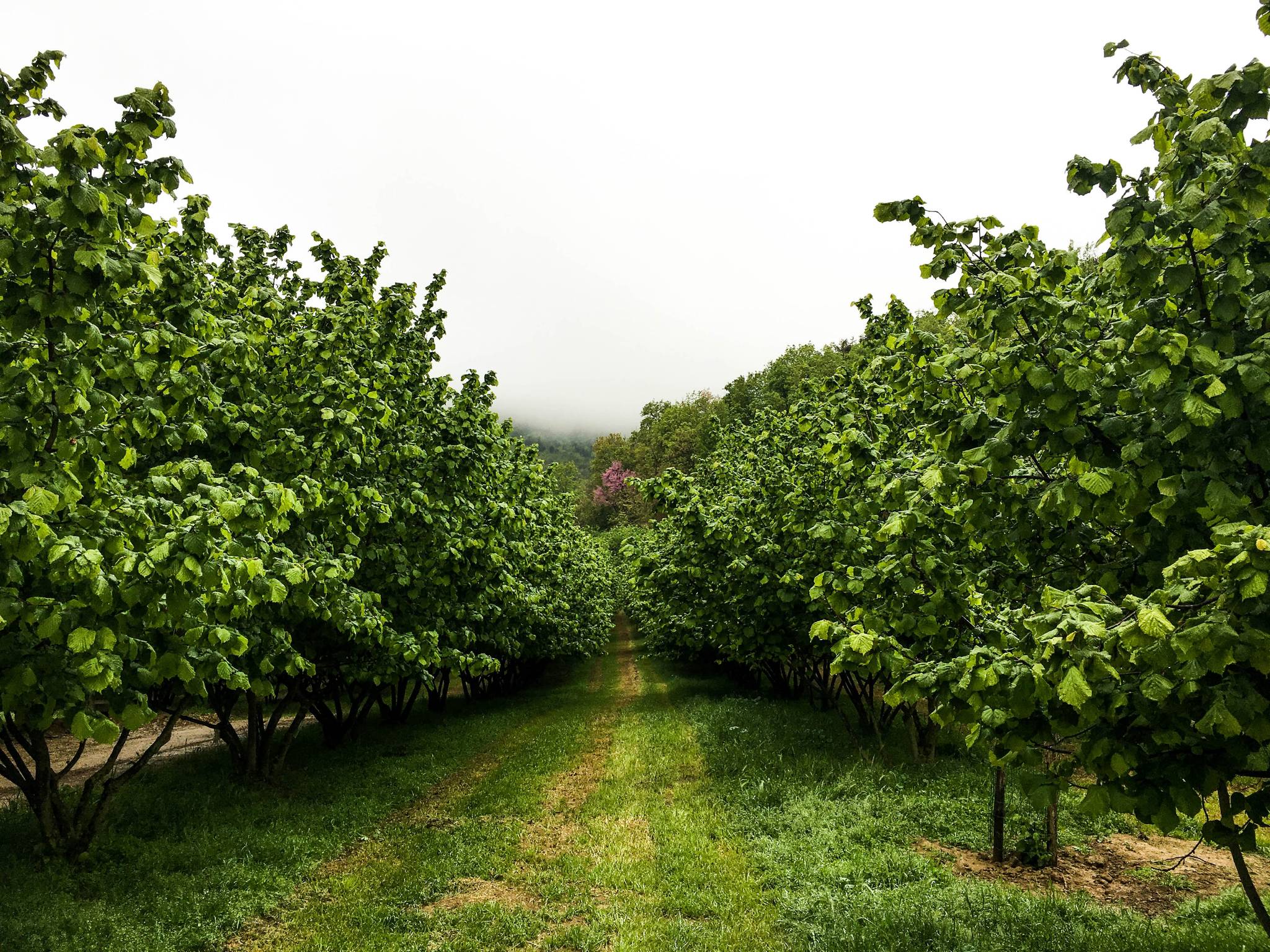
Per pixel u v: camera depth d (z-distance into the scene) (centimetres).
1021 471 419
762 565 1148
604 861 738
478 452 1044
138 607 401
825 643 1127
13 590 360
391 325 1045
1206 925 526
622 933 578
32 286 367
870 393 832
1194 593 254
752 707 1560
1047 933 525
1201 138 277
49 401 380
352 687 1338
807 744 1184
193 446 697
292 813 911
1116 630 250
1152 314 349
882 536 424
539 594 1506
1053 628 276
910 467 657
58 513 404
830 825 808
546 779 1102
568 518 2625
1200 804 270
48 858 706
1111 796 281
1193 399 289
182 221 743
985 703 307
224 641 467
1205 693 269
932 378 461
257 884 689
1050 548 433
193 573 378
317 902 665
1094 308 434
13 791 1161
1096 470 321
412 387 1048
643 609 2412
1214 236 305
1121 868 688
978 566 583
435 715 1833
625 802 948
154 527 422
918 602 439
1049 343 361
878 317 920
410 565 941
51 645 418
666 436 6806
